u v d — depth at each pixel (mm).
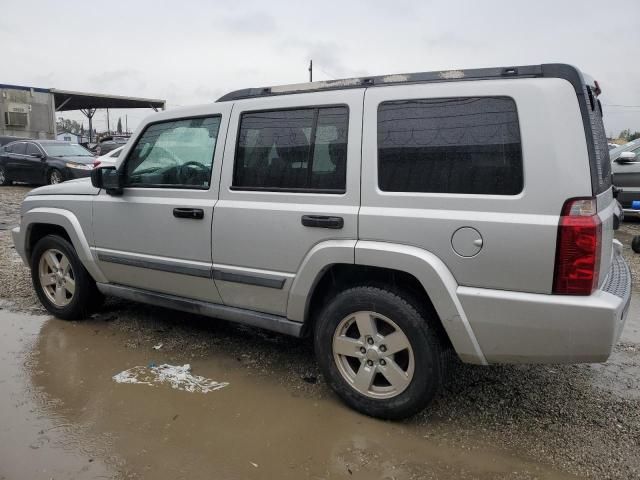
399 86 2918
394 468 2648
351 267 3098
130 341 4203
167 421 3043
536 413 3174
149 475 2570
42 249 4621
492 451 2793
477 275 2676
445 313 2746
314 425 3023
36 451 2732
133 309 4945
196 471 2605
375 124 2939
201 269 3598
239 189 3412
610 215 2906
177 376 3609
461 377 3633
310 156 3158
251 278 3375
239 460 2695
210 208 3508
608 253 2971
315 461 2695
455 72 2811
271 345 4160
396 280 3020
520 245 2559
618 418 3111
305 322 3318
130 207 3932
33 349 4027
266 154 3338
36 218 4574
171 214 3697
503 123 2627
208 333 4383
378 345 3008
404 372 2965
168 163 3807
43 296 4734
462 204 2697
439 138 2781
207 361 3859
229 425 3014
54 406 3184
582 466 2666
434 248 2756
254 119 3406
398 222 2832
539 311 2561
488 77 2727
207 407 3207
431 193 2779
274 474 2594
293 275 3219
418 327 2854
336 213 3012
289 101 3266
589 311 2471
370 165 2934
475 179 2688
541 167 2525
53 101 28750
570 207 2486
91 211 4199
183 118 3752
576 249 2473
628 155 9609
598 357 2539
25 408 3154
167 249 3768
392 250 2832
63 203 4398
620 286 2805
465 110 2725
